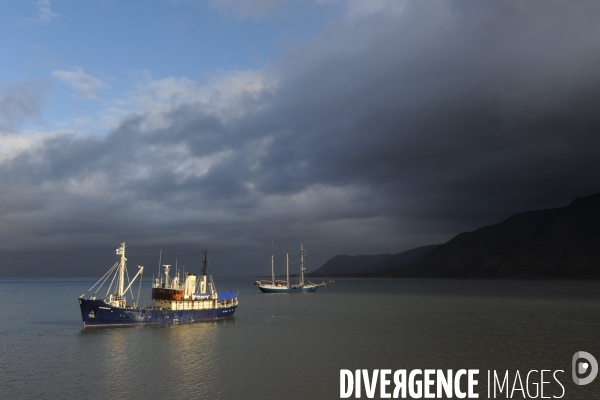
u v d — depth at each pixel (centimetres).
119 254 8575
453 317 10706
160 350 6159
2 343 6725
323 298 19275
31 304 14962
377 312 12100
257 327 8525
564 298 18025
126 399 4056
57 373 4938
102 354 5906
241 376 4794
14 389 4353
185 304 8950
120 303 8362
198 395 4159
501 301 16562
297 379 4688
